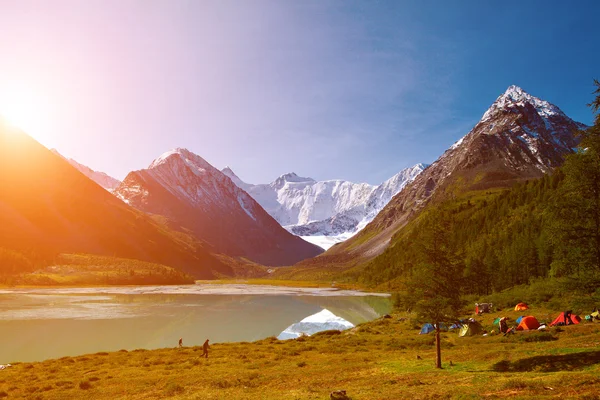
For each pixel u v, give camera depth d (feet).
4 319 297.74
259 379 105.81
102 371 131.85
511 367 91.71
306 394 84.12
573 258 88.12
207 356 154.40
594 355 88.99
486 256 378.94
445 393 71.61
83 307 386.73
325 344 182.80
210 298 538.47
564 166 91.76
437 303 100.01
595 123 88.84
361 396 77.46
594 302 84.28
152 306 413.80
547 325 161.27
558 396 61.26
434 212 112.78
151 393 97.40
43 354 190.19
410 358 124.36
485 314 229.66
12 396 100.42
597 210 85.66
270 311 395.55
